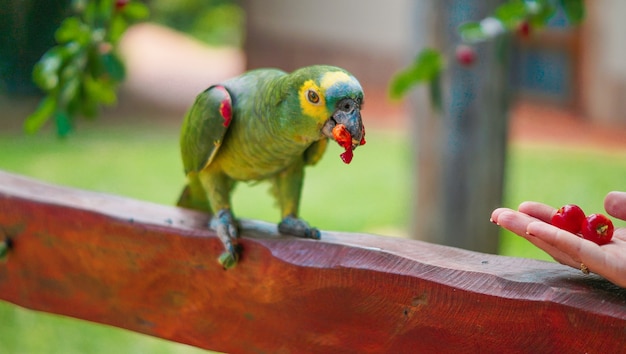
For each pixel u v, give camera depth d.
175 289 2.00
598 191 5.98
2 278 2.09
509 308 1.83
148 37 16.16
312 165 2.04
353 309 1.90
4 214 2.06
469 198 3.65
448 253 1.91
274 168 2.01
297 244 1.93
